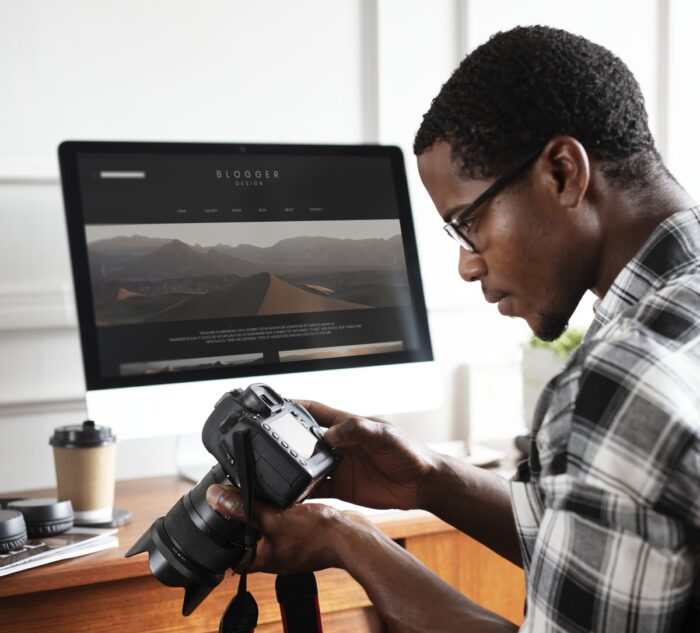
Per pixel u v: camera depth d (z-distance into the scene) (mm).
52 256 1561
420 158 904
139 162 1362
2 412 1551
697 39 1986
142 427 1323
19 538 1091
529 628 743
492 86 828
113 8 1571
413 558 937
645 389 688
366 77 1743
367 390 1434
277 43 1679
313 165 1445
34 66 1532
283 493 881
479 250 885
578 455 708
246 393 932
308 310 1421
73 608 1081
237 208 1401
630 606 683
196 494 946
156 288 1353
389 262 1474
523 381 1678
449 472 1059
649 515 677
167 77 1611
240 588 897
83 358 1311
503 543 1073
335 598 1191
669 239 795
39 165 1530
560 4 1878
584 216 826
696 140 2006
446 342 1829
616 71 835
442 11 1784
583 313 1970
